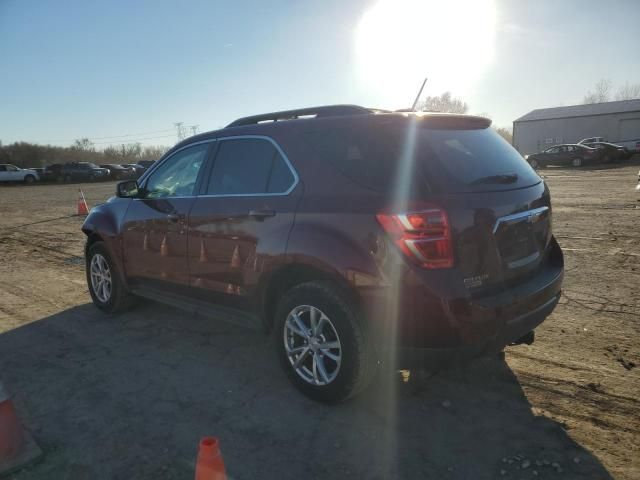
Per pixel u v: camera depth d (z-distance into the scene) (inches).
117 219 194.9
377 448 113.1
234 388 143.3
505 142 143.4
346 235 116.8
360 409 129.6
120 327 195.3
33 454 111.0
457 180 113.6
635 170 979.9
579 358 152.3
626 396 130.0
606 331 171.5
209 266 155.6
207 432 121.3
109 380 150.0
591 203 494.0
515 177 128.9
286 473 105.4
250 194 143.6
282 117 152.5
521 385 138.8
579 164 1208.8
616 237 323.3
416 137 116.8
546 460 107.0
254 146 147.7
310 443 115.7
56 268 308.7
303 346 132.8
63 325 199.3
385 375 147.3
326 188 125.4
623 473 102.2
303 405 132.7
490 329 110.8
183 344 176.9
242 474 105.3
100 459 111.5
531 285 124.6
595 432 116.0
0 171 1489.9
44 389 145.2
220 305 158.2
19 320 207.5
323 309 123.3
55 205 767.7
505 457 108.7
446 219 107.0
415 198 108.5
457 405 130.2
